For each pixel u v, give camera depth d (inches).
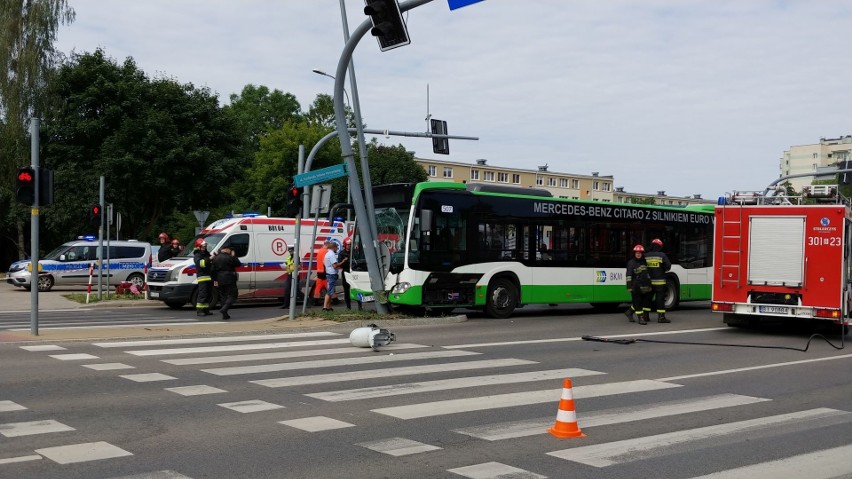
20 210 1648.6
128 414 299.6
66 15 1727.4
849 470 233.0
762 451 254.4
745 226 621.3
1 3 1683.1
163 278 872.3
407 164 2429.9
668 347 533.3
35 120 544.4
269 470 226.5
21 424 281.1
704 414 311.7
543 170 4055.1
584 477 223.1
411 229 696.4
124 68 1686.8
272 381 374.3
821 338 608.1
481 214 732.7
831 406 332.2
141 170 1610.5
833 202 605.0
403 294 692.1
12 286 1374.3
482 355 474.6
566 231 791.7
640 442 263.6
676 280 890.1
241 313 831.1
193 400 327.6
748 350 524.1
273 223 954.7
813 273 588.7
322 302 946.7
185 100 1731.1
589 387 368.8
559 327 664.4
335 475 222.2
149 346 504.7
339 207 716.7
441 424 287.0
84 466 228.4
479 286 727.7
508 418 297.9
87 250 1231.5
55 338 531.2
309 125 2741.1
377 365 428.5
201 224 1317.7
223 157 1768.0
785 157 5659.5
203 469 226.7
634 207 849.5
